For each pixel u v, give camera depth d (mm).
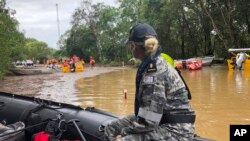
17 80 25031
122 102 12750
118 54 59938
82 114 5082
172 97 3172
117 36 60312
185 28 44688
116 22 61250
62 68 36219
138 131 3232
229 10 38281
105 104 12406
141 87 3197
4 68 25312
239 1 37531
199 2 39906
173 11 42719
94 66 50906
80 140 4523
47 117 5281
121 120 3756
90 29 64250
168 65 3184
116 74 29766
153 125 3143
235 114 10312
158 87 3117
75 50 66938
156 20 45000
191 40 44750
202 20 41688
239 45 38469
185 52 46031
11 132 4453
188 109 3217
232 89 16125
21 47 37938
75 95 15062
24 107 5797
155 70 3143
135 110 3312
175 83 3166
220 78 21984
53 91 16906
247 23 38531
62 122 4520
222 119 9680
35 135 4477
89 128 4770
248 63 28250
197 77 23250
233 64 29297
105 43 61250
